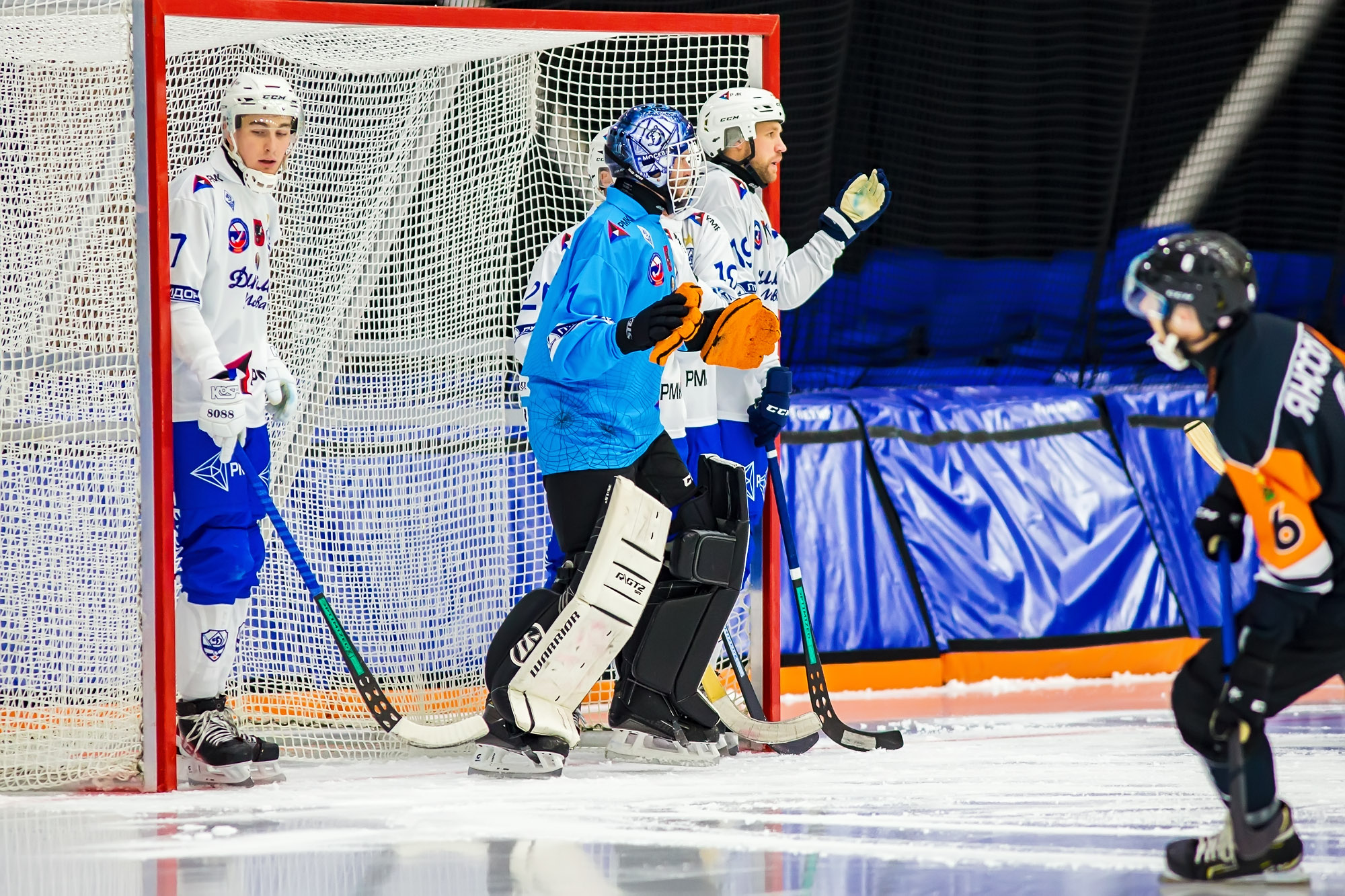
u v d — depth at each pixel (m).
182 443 14.09
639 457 14.16
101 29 13.88
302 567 14.29
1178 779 13.23
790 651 19.86
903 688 20.17
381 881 9.77
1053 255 26.47
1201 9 27.38
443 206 18.05
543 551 17.89
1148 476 22.92
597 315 13.47
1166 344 9.23
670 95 20.08
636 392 13.92
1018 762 14.29
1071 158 26.31
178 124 17.03
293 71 17.64
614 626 13.77
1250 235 28.44
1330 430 8.77
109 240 13.95
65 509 14.29
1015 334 26.61
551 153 19.44
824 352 25.39
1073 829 11.15
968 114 25.78
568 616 13.71
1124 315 27.38
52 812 12.48
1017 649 20.73
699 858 10.30
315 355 17.52
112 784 13.82
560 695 13.93
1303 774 13.44
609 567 13.67
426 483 17.70
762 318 13.63
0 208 14.33
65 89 14.30
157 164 13.23
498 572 17.73
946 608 20.73
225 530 14.24
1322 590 8.96
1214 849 9.52
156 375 13.28
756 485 16.42
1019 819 11.54
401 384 17.75
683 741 14.69
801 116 23.72
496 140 18.17
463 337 17.98
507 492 17.88
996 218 26.22
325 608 14.25
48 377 14.42
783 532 15.64
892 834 11.03
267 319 16.47
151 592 13.40
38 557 14.28
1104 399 23.58
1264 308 28.55
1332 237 28.41
